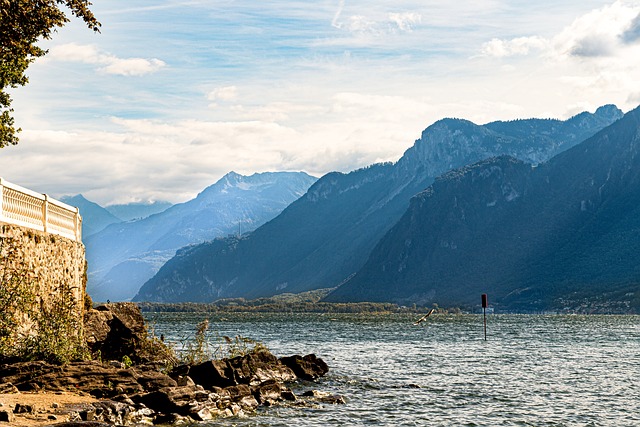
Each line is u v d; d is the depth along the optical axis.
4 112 39.91
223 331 143.38
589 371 59.62
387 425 33.59
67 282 36.47
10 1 33.03
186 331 136.62
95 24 35.66
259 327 173.12
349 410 36.84
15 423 21.95
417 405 39.66
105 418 25.67
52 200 35.09
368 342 103.88
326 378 48.91
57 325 32.66
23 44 35.72
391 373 55.88
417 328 165.50
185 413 29.92
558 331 152.12
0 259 28.62
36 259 32.09
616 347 93.50
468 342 104.06
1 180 28.72
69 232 38.50
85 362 32.19
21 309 29.81
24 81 38.56
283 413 34.44
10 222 29.66
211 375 37.06
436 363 65.81
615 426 35.12
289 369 47.25
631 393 46.03
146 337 46.78
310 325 188.12
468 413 37.75
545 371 59.28
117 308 46.75
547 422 35.88
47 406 24.81
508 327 178.12
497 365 64.38
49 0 34.59
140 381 31.39
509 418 36.66
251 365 42.69
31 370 29.33
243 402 34.53
